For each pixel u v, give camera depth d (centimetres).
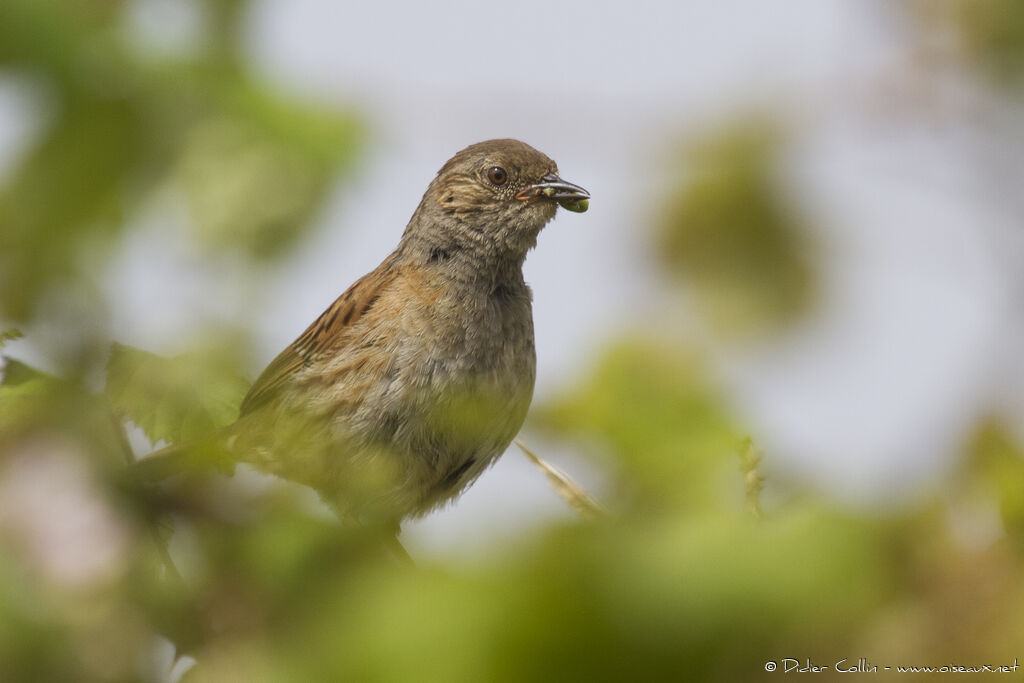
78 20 162
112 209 168
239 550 145
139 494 153
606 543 117
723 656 113
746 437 159
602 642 114
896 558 120
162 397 197
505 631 115
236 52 169
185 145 165
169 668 144
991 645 117
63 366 175
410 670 118
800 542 116
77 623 144
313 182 165
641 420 162
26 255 169
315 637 130
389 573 130
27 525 149
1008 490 129
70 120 164
